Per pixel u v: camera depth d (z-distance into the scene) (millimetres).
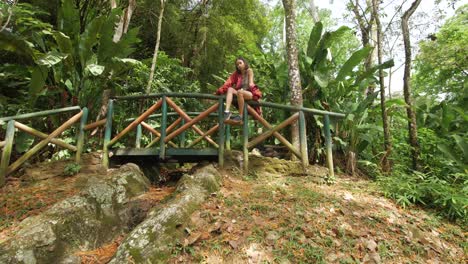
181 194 3646
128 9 7113
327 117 5223
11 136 4691
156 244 2873
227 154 5008
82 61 5945
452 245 3504
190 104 8438
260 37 14695
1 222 3588
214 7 12852
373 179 5570
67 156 5723
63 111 5117
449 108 6262
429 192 4312
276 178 4750
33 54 5254
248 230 3213
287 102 6680
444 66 8000
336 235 3301
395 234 3471
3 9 5648
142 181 4238
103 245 3219
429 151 5676
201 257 2863
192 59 12078
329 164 5055
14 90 6883
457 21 9242
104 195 3596
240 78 5141
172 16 11203
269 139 7043
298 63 6383
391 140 5836
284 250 2994
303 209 3658
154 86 8008
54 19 8844
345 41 10578
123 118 7199
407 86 5484
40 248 2777
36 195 4258
